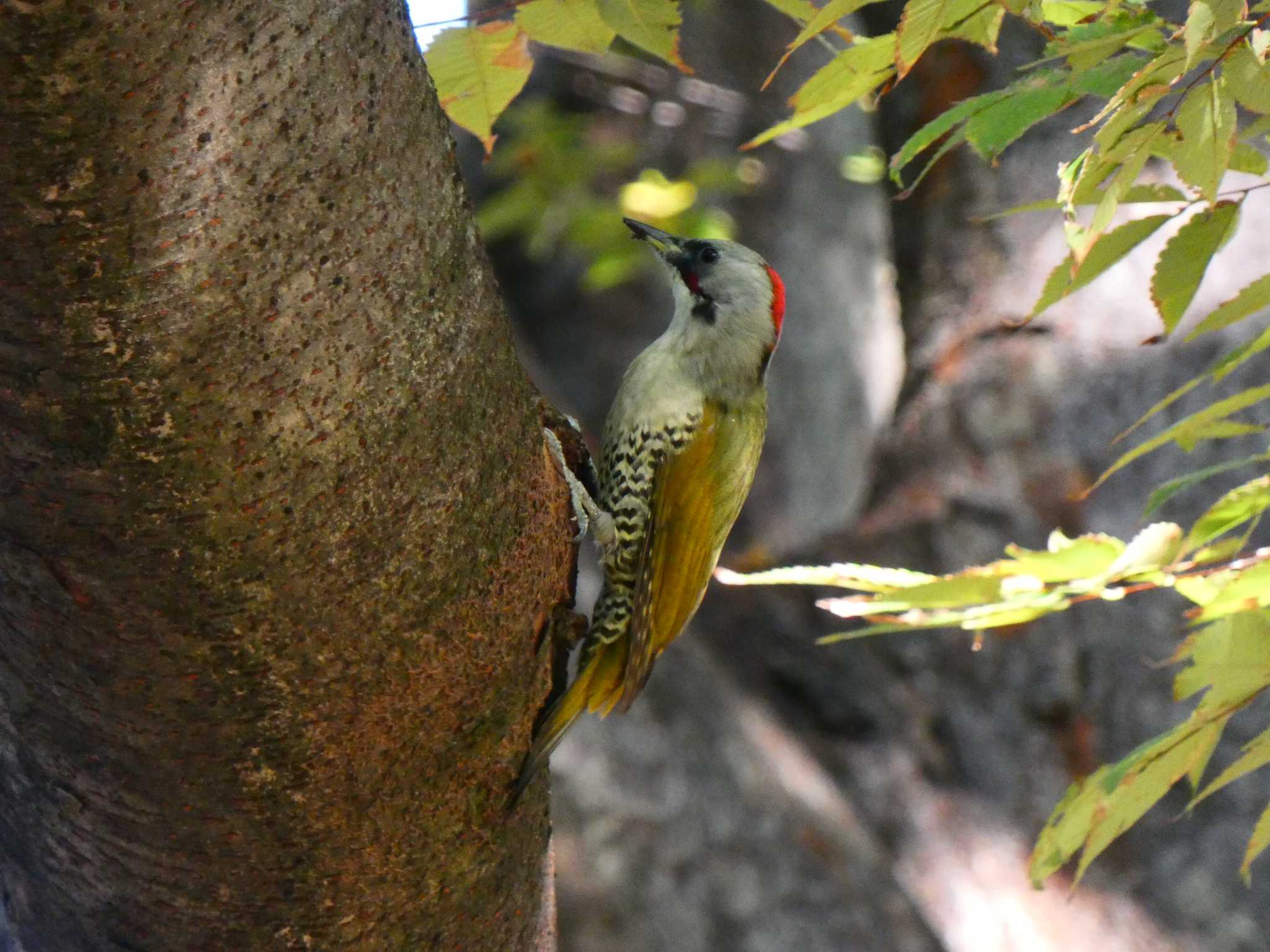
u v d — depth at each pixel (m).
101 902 5.48
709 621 12.02
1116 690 10.66
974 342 11.44
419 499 4.70
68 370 3.98
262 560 4.45
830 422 23.11
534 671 5.54
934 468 11.39
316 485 4.42
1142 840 10.59
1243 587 4.92
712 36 20.47
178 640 4.56
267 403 4.21
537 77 19.66
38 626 4.63
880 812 11.03
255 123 3.92
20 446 4.17
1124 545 5.10
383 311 4.38
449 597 4.94
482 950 5.91
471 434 4.83
